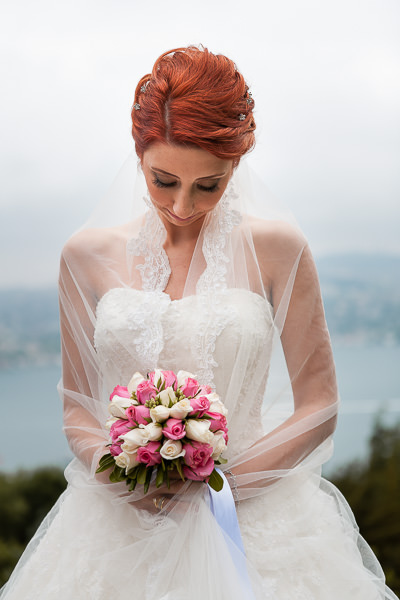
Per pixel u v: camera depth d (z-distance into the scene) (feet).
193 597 6.18
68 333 7.74
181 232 7.54
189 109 6.41
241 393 7.13
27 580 7.00
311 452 7.19
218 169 6.61
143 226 7.60
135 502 6.80
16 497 15.33
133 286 7.48
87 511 7.07
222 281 7.20
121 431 6.31
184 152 6.46
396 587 13.76
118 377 7.32
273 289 7.41
